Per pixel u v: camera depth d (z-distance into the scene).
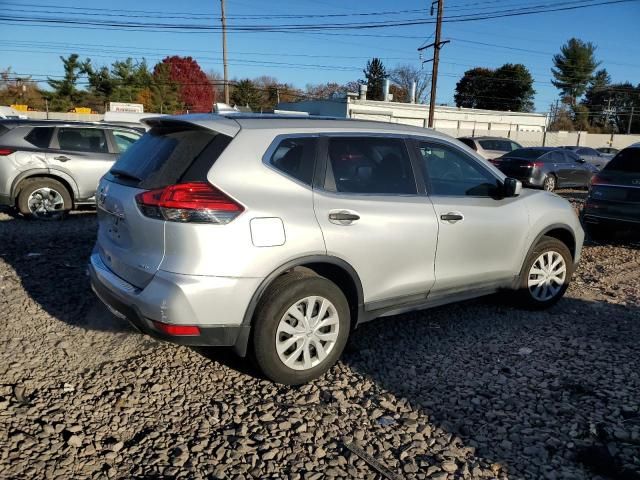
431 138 4.34
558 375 3.90
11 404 3.29
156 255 3.25
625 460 2.94
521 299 5.09
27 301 4.86
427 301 4.26
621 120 81.00
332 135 3.78
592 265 7.27
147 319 3.26
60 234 7.46
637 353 4.31
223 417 3.25
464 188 4.48
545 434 3.17
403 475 2.79
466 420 3.30
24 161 8.20
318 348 3.63
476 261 4.46
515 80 73.06
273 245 3.32
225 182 3.25
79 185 8.63
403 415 3.34
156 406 3.34
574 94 81.56
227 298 3.21
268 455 2.91
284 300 3.41
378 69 77.88
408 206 3.99
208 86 71.75
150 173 3.43
